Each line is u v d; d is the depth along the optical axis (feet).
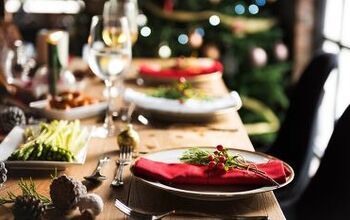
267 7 12.11
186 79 6.54
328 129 10.21
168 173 3.62
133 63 7.87
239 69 11.41
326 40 10.84
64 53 6.20
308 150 6.46
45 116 5.09
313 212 5.23
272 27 11.58
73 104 5.20
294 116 6.70
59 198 3.29
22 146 4.06
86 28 12.10
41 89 5.81
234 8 11.50
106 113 5.25
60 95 5.35
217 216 3.27
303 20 11.12
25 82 6.14
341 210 4.97
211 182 3.55
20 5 12.39
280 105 11.90
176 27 11.80
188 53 11.40
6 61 5.86
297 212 5.40
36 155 3.92
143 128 4.95
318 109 6.47
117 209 3.40
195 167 3.69
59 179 3.33
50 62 5.47
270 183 3.53
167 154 4.02
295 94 6.77
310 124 6.48
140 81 6.78
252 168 3.65
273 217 3.34
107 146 4.45
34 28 12.64
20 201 3.21
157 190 3.65
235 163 3.68
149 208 3.43
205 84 6.58
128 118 5.16
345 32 9.77
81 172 3.93
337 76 9.84
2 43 6.50
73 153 3.96
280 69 11.30
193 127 4.99
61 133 4.21
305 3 11.08
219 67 7.02
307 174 6.45
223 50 11.69
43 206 3.23
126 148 4.33
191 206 3.46
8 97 5.64
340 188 5.01
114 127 4.91
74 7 12.37
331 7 10.66
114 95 6.06
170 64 7.74
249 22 11.26
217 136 4.74
